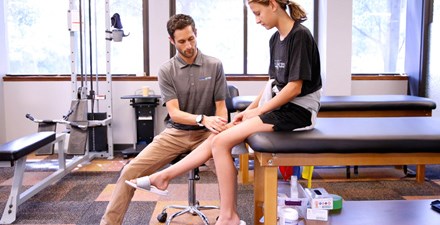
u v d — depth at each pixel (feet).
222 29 15.69
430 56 14.30
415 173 11.94
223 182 6.17
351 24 14.51
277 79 6.65
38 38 15.61
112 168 12.91
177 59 7.93
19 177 8.81
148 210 9.23
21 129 15.39
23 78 15.17
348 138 5.76
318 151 5.74
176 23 7.36
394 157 6.01
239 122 6.76
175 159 7.91
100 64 15.42
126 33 15.38
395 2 15.69
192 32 7.45
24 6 15.49
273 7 6.21
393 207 7.42
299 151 5.74
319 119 7.50
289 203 6.91
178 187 10.91
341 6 14.42
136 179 7.00
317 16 15.43
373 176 11.82
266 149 5.70
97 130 14.44
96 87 14.64
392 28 15.81
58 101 15.34
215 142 6.23
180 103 7.98
